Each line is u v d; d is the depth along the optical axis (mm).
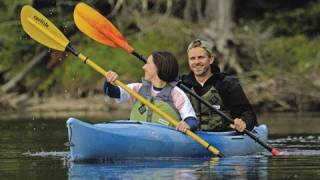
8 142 20969
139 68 45281
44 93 45531
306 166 15211
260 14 54156
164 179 13305
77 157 15812
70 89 45094
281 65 45906
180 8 51250
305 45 48438
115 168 14812
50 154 17719
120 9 50250
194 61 17812
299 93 41312
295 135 23609
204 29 46594
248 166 15188
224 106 18016
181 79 18125
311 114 37406
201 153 16828
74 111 40219
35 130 25828
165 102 17031
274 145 20125
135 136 16141
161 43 46375
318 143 20797
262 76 43000
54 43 18344
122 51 45938
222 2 45844
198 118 18047
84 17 19344
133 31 48625
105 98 42375
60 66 46312
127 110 40750
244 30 48875
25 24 18656
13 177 13844
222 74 17984
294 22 52688
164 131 16516
